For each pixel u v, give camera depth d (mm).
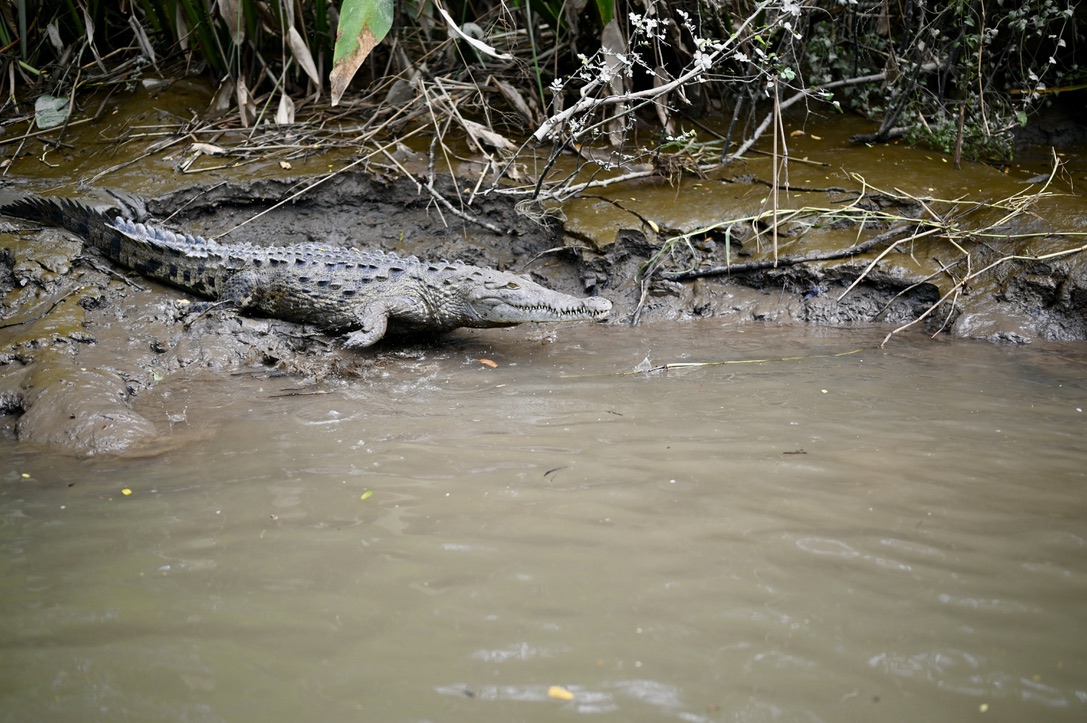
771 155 7930
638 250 6941
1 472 3928
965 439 4047
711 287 6746
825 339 5977
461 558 2994
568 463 3814
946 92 8836
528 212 7258
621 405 4645
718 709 2246
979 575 2842
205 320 5977
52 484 3766
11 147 8258
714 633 2553
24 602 2766
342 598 2760
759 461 3799
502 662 2436
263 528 3250
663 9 7922
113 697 2311
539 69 8281
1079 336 5926
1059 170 7848
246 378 5270
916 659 2430
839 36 8688
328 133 8195
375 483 3637
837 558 2957
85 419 4395
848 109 8844
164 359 5484
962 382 4973
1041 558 2947
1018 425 4238
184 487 3674
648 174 7480
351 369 5352
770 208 7074
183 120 8438
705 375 5195
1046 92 8633
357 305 5988
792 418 4371
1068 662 2410
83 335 5570
